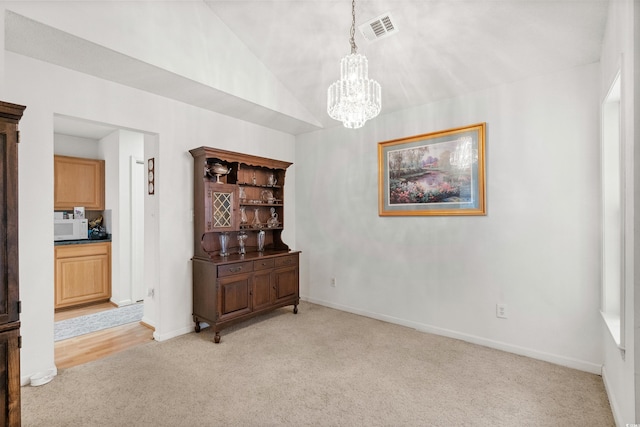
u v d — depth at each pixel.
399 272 3.53
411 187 3.42
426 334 3.24
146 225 3.51
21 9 1.88
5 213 1.56
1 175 1.55
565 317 2.57
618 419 1.80
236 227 3.50
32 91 2.34
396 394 2.17
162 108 3.11
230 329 3.37
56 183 4.21
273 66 3.37
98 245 4.35
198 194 3.28
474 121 3.01
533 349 2.71
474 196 3.00
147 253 3.51
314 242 4.34
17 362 1.60
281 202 4.10
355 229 3.91
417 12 2.44
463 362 2.62
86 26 2.14
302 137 4.46
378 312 3.70
